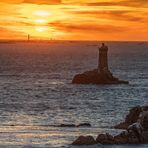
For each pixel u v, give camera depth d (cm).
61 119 18525
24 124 17150
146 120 13625
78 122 17725
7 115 19550
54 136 14300
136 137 13012
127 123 15938
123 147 12588
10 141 13550
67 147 12706
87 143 12875
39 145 13025
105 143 12850
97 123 17312
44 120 18250
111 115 19488
